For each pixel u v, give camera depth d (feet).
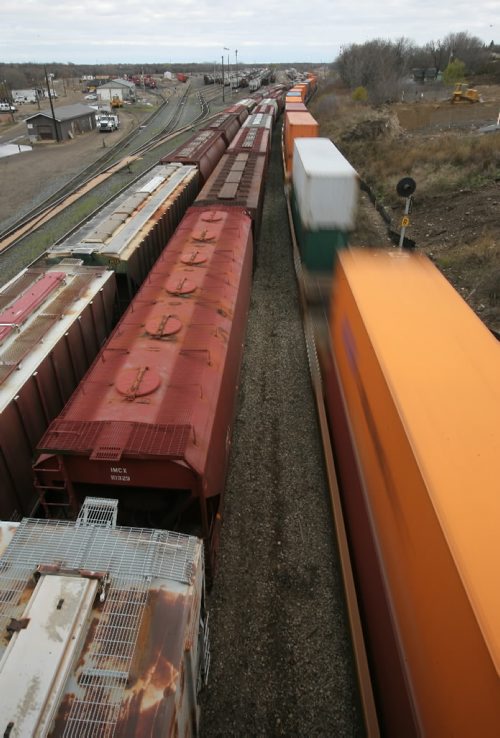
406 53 302.04
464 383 19.71
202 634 20.26
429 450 16.31
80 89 460.14
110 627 14.98
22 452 26.66
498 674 10.28
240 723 22.21
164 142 157.99
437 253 70.18
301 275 59.16
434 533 14.17
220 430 26.14
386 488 19.85
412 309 25.80
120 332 30.73
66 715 13.07
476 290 57.88
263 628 25.91
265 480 34.78
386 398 19.72
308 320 51.96
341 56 287.48
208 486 22.79
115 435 21.95
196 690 18.13
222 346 30.35
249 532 31.04
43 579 15.81
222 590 27.68
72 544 17.28
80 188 109.50
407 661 16.92
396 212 89.04
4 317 31.27
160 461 21.43
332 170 51.11
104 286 38.60
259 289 62.54
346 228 51.60
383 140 126.72
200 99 294.25
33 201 104.58
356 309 26.40
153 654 14.46
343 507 30.55
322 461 36.37
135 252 43.42
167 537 17.84
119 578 16.24
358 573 25.62
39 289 34.99
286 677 23.93
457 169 94.38
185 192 64.13
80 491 23.86
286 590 27.78
